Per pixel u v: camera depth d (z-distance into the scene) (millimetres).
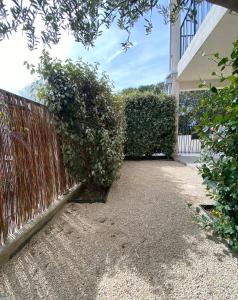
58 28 1116
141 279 1867
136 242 2445
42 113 3205
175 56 8180
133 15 1195
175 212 3242
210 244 2377
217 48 5184
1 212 2180
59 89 3562
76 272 1979
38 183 2961
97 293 1723
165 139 8578
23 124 2646
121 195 4098
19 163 2516
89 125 3854
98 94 3988
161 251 2266
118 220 3023
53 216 3193
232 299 1632
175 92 8430
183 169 6523
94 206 3580
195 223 2865
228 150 2279
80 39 1191
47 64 3535
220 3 1007
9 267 2055
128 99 8523
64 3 1082
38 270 2012
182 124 9898
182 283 1806
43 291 1760
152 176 5621
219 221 2488
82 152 3938
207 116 2250
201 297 1654
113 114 4246
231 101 2039
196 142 10148
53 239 2562
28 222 2693
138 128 8562
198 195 4012
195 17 1227
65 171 3932
